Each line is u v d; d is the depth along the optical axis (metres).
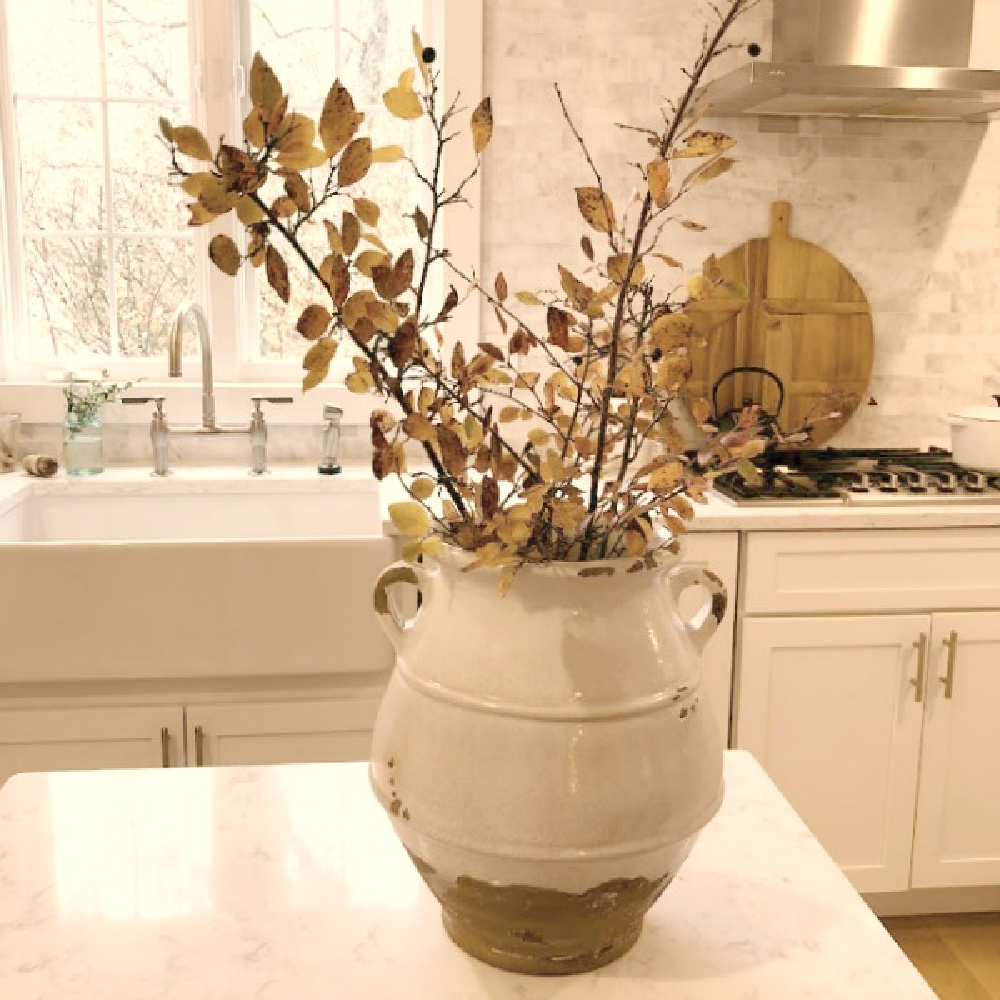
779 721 2.53
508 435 2.88
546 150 2.90
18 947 0.90
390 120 3.00
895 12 2.79
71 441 2.79
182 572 2.25
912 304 3.07
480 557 0.82
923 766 2.58
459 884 0.85
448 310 0.89
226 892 0.98
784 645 2.49
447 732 0.83
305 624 2.29
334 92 0.76
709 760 0.87
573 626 0.83
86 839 1.07
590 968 0.88
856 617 2.50
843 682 2.53
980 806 2.62
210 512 2.80
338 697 2.36
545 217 2.93
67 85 2.95
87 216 3.01
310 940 0.92
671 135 0.85
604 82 2.89
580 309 0.87
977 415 2.71
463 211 2.88
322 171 2.99
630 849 0.82
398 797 0.85
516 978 0.87
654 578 0.87
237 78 2.91
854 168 3.00
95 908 0.95
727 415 2.85
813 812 2.58
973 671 2.55
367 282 2.92
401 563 0.94
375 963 0.89
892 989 0.86
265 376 3.05
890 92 2.57
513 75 2.87
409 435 0.83
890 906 2.72
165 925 0.93
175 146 0.83
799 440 0.91
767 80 2.50
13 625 2.23
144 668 2.27
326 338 0.83
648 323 0.88
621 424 0.90
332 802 1.15
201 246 2.97
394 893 0.99
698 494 0.87
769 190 2.98
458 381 0.88
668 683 0.85
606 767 0.81
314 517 2.83
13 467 2.86
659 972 0.88
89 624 2.25
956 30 2.81
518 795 0.81
